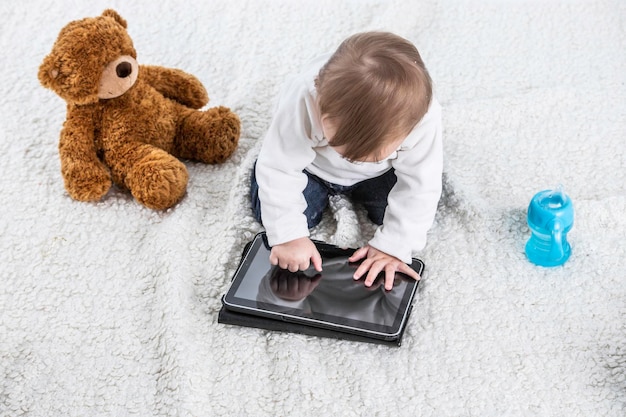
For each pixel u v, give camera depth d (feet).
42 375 3.72
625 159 4.62
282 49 5.42
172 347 3.72
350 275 3.96
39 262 4.19
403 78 3.30
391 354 3.74
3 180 4.59
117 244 4.26
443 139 4.75
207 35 5.56
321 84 3.42
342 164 4.03
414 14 5.58
